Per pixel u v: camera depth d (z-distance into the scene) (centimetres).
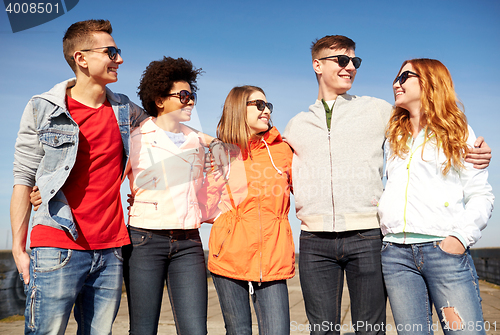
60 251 177
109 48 191
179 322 204
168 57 211
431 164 196
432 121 200
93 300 192
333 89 244
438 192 191
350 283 221
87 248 183
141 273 198
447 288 183
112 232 192
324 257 224
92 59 189
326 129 233
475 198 190
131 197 207
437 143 196
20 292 475
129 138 203
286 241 209
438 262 185
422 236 191
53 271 176
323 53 244
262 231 205
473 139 200
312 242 226
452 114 197
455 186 193
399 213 196
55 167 183
